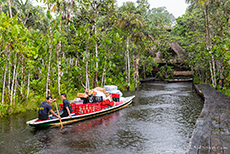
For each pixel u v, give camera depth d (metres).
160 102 14.27
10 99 10.48
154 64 39.81
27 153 5.56
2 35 9.61
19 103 11.11
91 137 6.82
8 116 9.85
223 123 6.91
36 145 6.14
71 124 8.42
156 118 9.50
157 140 6.52
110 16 19.38
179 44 47.34
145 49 31.09
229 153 4.39
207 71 24.80
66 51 15.68
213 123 6.93
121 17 21.62
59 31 12.19
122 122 8.78
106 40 16.67
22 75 12.05
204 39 26.25
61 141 6.46
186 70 43.78
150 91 21.61
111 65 18.22
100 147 5.95
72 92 16.00
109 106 10.83
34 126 7.53
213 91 17.02
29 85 12.96
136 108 11.98
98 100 9.95
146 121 8.95
